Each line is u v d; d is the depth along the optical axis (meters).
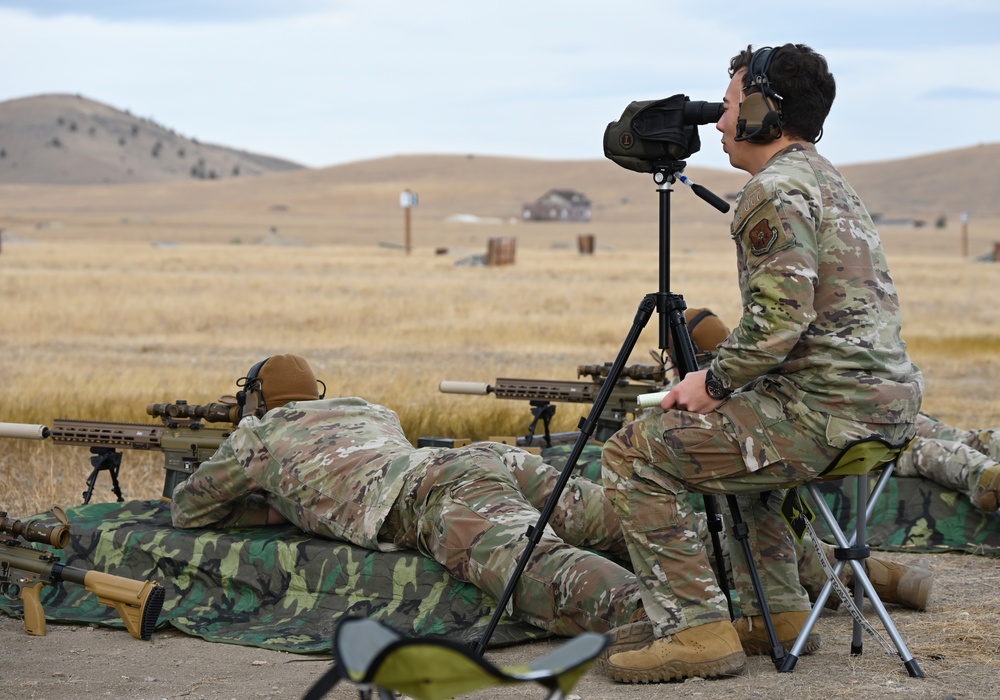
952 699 3.89
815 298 4.01
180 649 4.89
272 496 5.67
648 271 48.53
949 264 60.22
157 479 8.53
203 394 12.34
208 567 5.51
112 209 173.75
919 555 6.52
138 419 10.45
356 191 183.50
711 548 5.30
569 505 5.53
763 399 4.09
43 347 20.19
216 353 19.50
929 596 5.26
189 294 32.81
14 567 5.23
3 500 7.80
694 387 4.09
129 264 50.00
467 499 5.03
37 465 8.68
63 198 188.50
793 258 3.89
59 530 5.13
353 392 12.70
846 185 4.15
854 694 3.96
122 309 27.64
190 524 5.75
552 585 4.70
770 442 4.04
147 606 5.00
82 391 12.41
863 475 4.21
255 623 5.23
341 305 29.30
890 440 4.05
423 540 5.17
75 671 4.52
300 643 4.89
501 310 28.58
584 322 25.08
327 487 5.38
